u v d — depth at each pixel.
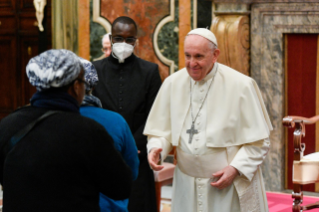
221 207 2.52
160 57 4.84
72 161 1.68
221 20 4.25
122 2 4.91
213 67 2.61
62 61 1.75
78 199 1.70
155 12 4.82
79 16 5.04
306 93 4.25
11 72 6.15
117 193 1.80
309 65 4.21
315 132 4.24
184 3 4.70
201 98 2.60
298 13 4.13
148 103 3.27
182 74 2.72
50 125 1.72
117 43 3.25
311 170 2.95
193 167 2.57
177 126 2.64
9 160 1.72
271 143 4.36
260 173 2.65
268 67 4.31
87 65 2.12
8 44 6.13
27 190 1.68
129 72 3.32
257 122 2.50
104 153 1.73
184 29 4.72
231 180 2.44
